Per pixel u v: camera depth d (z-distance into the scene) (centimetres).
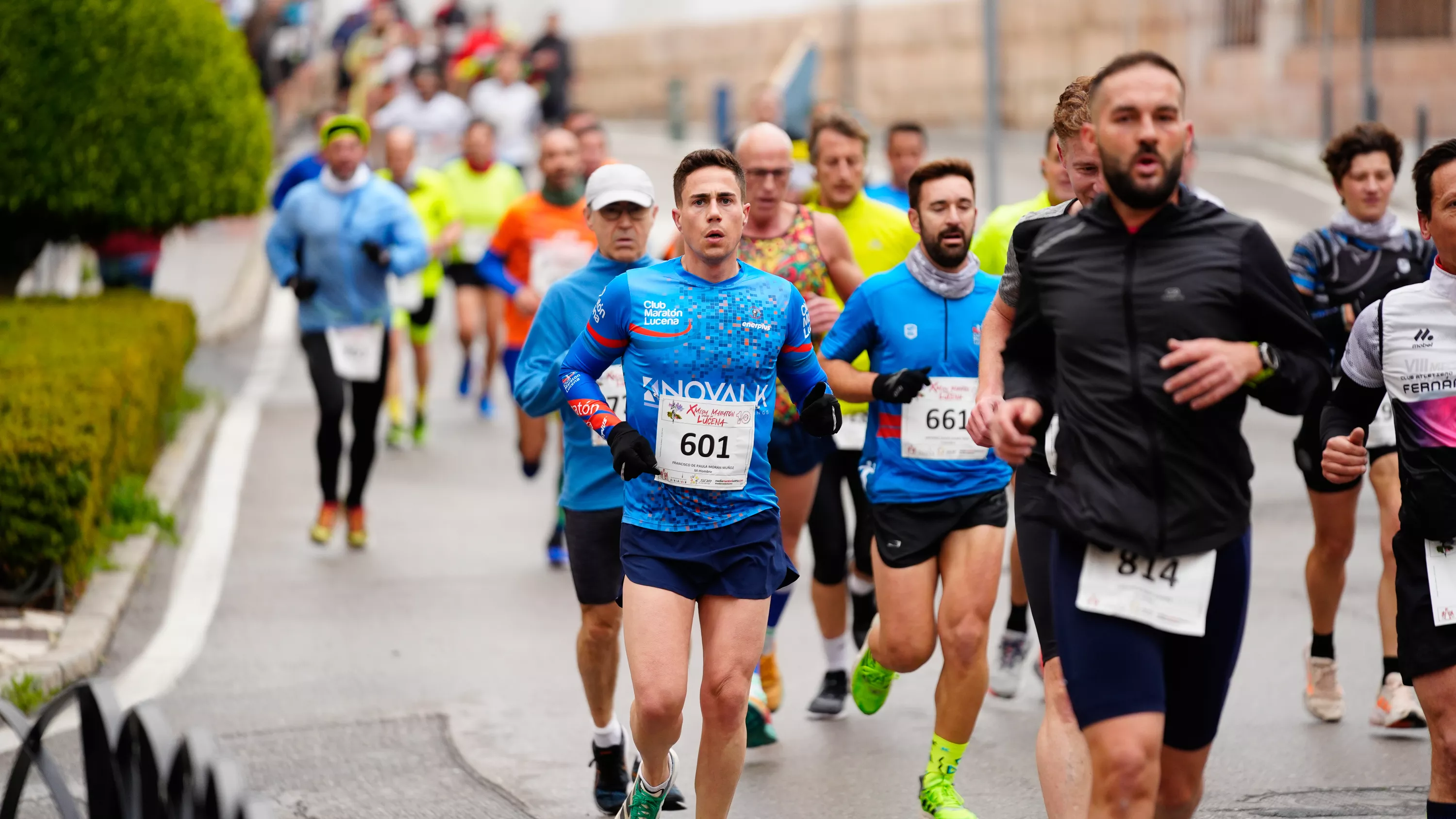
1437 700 1027
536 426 2339
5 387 1911
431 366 3672
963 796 1311
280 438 2912
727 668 1070
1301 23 5397
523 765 1399
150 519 2177
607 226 1342
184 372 3341
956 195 1306
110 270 3197
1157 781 890
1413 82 4778
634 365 1090
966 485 1269
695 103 9919
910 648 1276
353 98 7069
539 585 2039
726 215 1074
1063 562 918
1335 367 1485
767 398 1091
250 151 3044
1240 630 916
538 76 7162
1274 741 1424
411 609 1919
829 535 1522
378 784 1353
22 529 1744
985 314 1311
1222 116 5800
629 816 1127
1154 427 883
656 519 1084
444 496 2569
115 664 1695
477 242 3098
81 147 2803
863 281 1385
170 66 2878
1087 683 898
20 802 1264
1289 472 2611
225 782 814
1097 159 946
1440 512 1024
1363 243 1467
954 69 8000
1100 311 891
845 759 1412
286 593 1981
